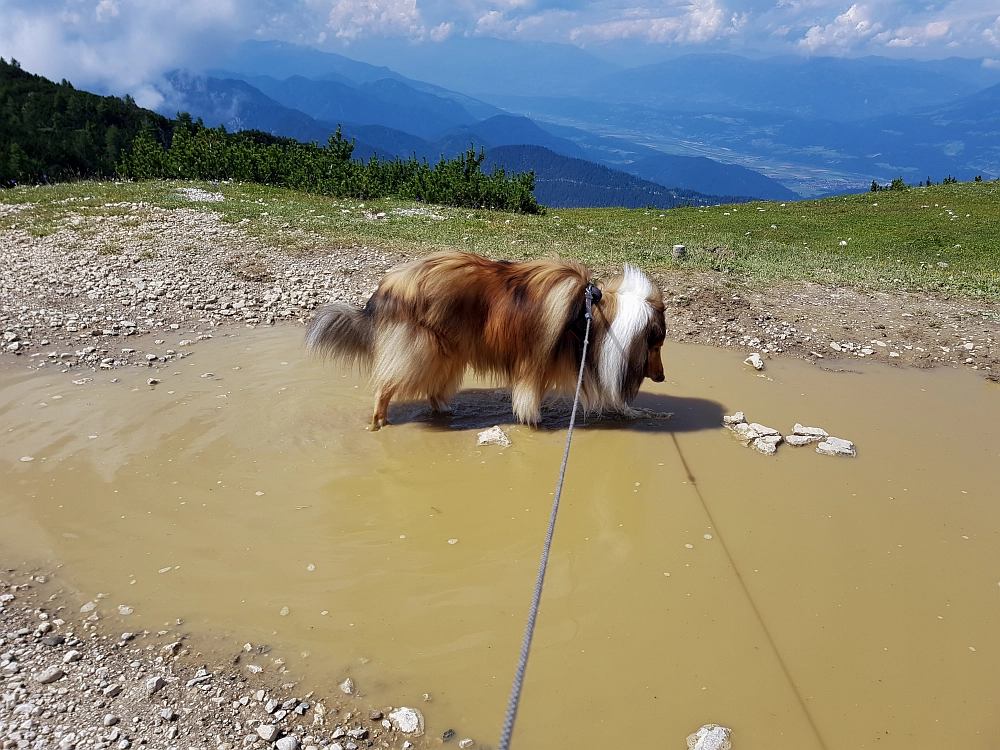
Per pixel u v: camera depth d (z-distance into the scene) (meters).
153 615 1.74
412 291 2.44
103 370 2.94
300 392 2.80
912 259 5.36
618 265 4.60
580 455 2.47
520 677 1.14
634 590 1.87
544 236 5.77
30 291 3.84
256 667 1.62
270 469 2.31
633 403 2.84
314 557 1.95
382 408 2.56
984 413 2.81
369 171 9.62
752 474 2.37
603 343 2.51
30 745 1.41
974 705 1.59
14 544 1.95
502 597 1.83
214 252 4.75
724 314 3.79
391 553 1.97
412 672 1.62
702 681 1.63
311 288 4.05
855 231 6.86
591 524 2.12
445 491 2.25
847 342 3.50
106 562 1.90
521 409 2.58
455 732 1.50
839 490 2.29
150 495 2.16
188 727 1.48
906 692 1.62
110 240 5.03
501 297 2.48
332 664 1.63
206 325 3.49
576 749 1.48
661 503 2.22
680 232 6.65
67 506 2.10
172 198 6.92
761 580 1.91
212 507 2.12
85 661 1.61
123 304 3.70
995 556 2.02
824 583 1.91
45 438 2.42
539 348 2.49
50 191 7.67
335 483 2.26
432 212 7.17
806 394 2.96
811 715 1.56
